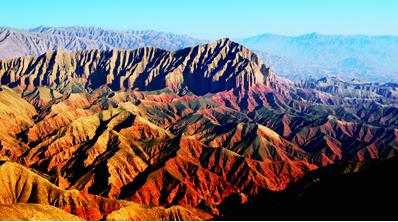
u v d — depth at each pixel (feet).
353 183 470.80
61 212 442.91
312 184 528.22
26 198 540.52
